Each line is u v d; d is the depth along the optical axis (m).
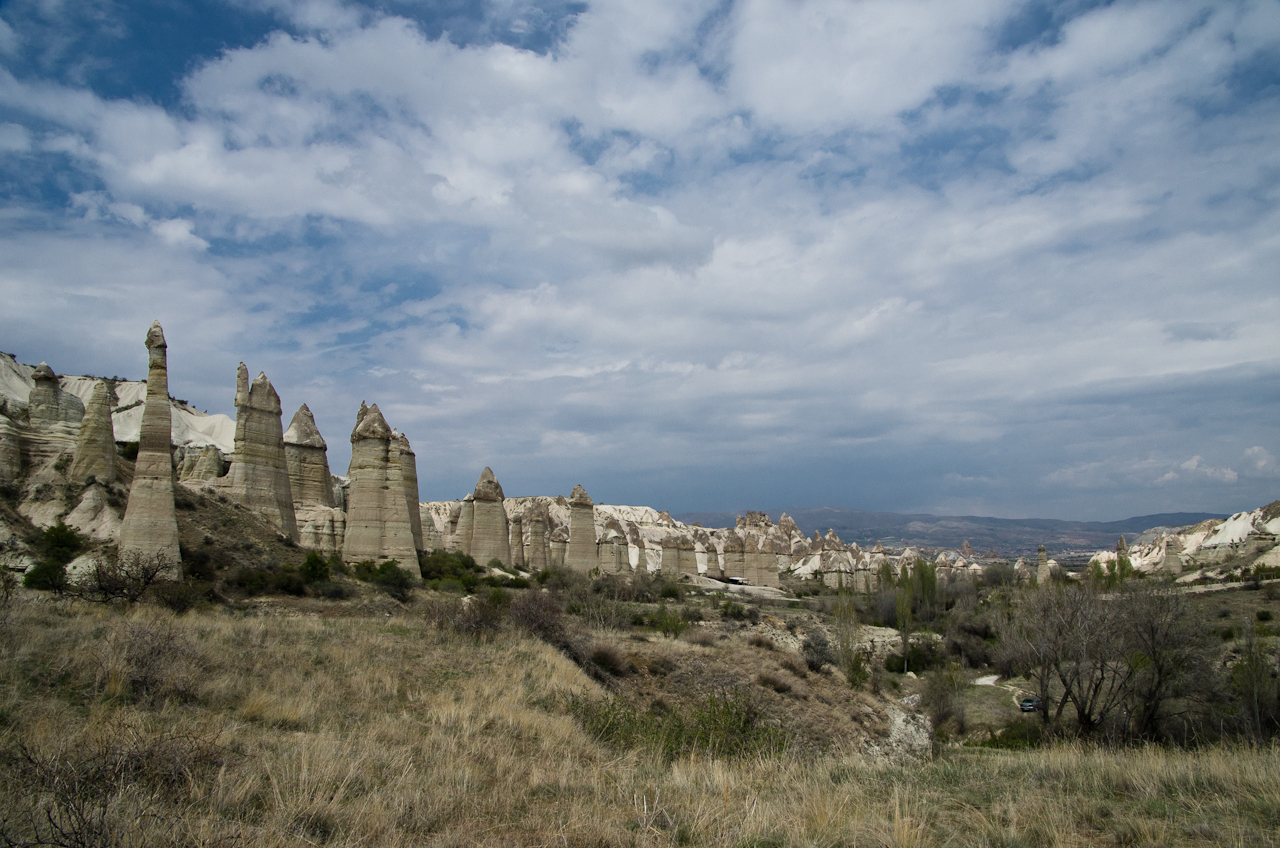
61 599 27.44
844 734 30.08
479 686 20.25
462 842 8.05
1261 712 28.27
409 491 66.19
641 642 37.66
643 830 8.52
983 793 10.70
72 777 7.76
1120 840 8.20
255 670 17.31
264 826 7.83
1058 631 33.38
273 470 51.28
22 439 45.47
